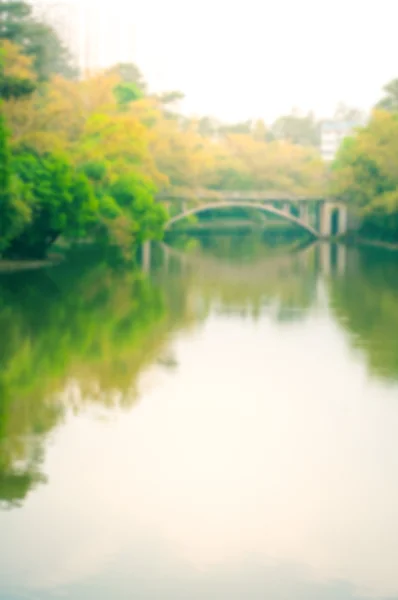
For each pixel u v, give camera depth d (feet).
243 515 74.69
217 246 351.46
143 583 64.28
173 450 89.40
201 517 74.33
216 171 457.68
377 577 65.62
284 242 381.40
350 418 100.99
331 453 89.51
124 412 101.45
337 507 76.64
